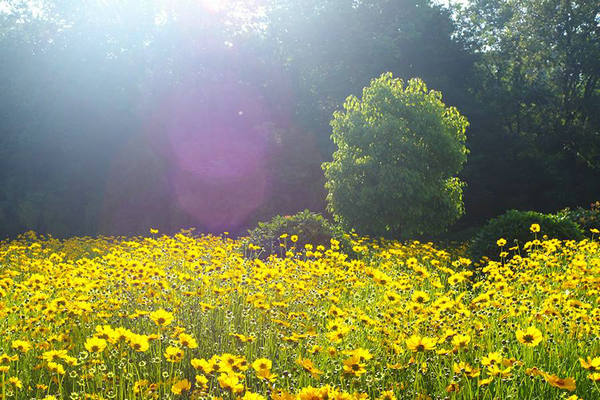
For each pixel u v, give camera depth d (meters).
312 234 10.18
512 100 28.56
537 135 28.97
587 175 27.22
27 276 7.52
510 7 31.69
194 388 3.65
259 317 4.55
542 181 25.94
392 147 14.98
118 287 5.34
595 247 7.57
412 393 3.20
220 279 5.57
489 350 3.80
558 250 8.00
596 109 27.44
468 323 4.16
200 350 4.10
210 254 6.78
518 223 9.38
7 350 3.90
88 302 4.62
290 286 5.41
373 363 3.51
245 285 5.20
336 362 3.48
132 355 3.67
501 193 25.45
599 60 27.22
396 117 15.33
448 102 25.67
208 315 4.64
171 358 3.21
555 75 29.19
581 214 12.75
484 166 24.72
